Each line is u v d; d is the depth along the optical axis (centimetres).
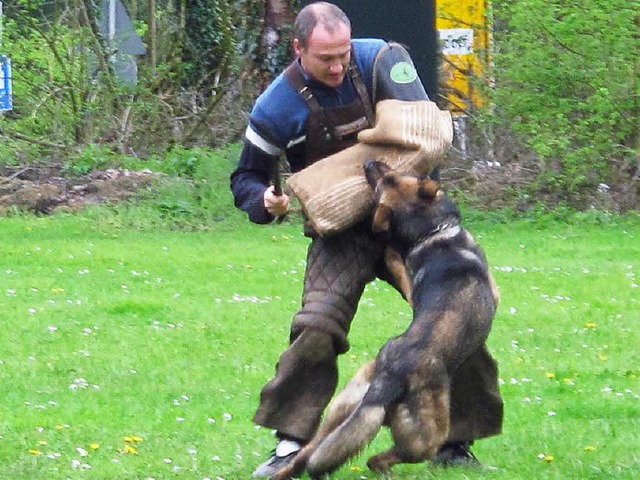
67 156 2662
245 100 2853
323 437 750
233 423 981
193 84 2939
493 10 2573
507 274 1803
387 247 785
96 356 1236
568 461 860
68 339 1316
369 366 757
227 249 2028
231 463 849
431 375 729
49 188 2453
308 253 805
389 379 729
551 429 966
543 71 2466
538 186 2525
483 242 2170
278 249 2041
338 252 786
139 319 1434
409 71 775
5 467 830
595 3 2400
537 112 2491
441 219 769
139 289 1639
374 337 1347
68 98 2781
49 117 2777
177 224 2297
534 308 1535
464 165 2622
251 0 2869
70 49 2745
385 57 774
